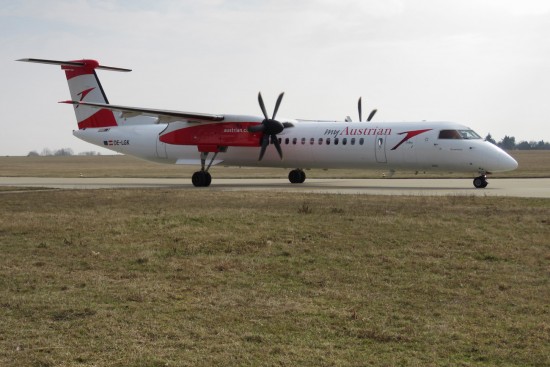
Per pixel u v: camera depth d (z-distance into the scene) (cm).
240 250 1294
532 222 1577
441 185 3191
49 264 1168
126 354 708
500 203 2028
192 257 1236
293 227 1533
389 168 3019
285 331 793
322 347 735
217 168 6956
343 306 908
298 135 3186
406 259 1204
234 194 2475
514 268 1131
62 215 1806
